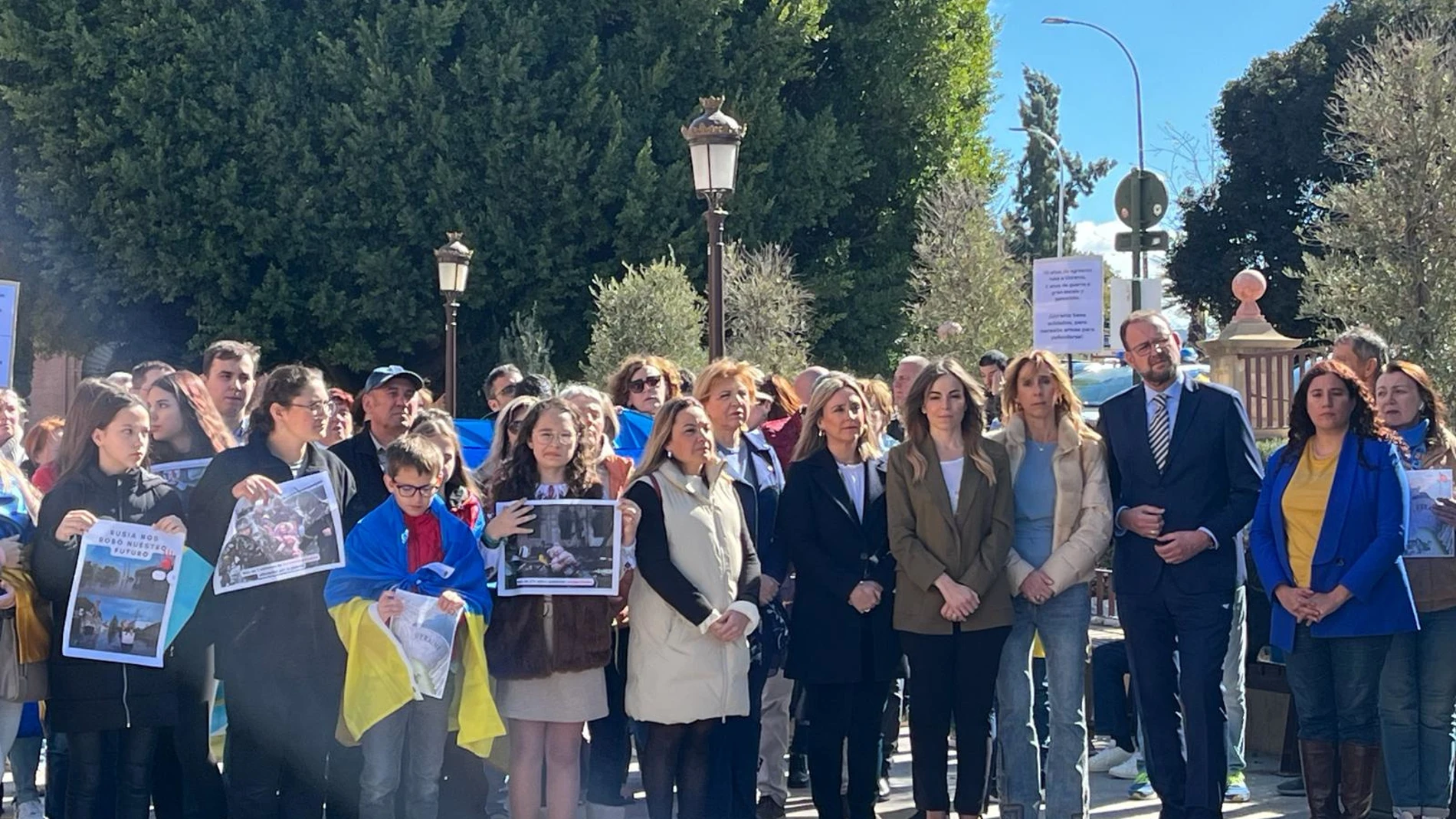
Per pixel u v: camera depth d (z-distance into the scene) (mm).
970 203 24984
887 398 7809
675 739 5910
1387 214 10219
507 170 23844
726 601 5859
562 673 5676
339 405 7551
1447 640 5992
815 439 6371
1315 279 10766
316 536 5523
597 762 6691
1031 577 6035
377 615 5457
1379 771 6570
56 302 24688
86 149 23203
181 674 5746
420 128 23344
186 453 6293
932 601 5980
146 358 25547
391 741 5566
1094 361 22703
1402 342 9914
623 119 24156
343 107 23188
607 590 5660
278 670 5539
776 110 25156
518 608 5699
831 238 28141
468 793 6344
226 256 23828
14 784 7191
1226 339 14008
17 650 5539
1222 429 6031
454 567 5645
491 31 23984
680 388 8344
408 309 23938
